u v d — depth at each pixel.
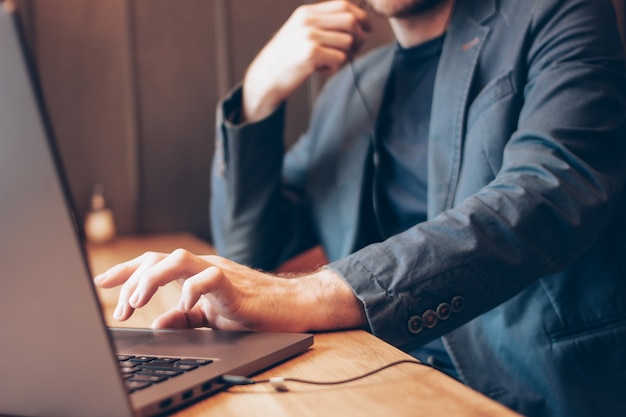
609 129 1.09
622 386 1.14
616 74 1.17
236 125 1.67
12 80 0.48
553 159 1.01
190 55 2.58
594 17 1.21
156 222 2.59
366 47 2.70
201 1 2.57
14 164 0.50
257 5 2.62
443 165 1.28
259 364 0.69
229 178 1.66
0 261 0.53
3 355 0.55
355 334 0.83
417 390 0.61
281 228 1.73
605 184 1.03
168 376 0.63
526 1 1.27
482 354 1.19
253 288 0.82
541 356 1.15
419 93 1.49
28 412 0.55
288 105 2.67
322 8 1.54
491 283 0.89
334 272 0.87
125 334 0.84
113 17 2.51
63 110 2.49
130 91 2.53
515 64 1.24
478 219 0.92
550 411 1.15
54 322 0.53
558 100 1.11
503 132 1.22
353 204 1.52
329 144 1.63
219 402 0.60
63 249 0.51
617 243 1.20
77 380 0.53
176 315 0.88
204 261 0.82
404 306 0.85
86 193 2.52
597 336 1.15
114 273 0.85
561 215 0.94
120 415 0.53
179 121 2.58
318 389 0.63
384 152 1.50
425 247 0.88
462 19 1.33
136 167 2.55
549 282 1.17
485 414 0.55
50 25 2.45
